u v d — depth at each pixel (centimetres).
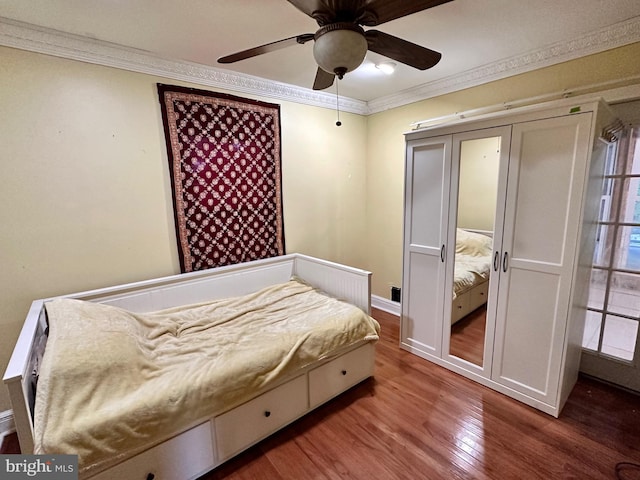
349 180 342
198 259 244
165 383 137
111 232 207
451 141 213
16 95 171
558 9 163
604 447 160
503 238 194
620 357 208
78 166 192
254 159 266
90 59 189
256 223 274
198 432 143
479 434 171
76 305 162
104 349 135
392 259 343
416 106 297
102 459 117
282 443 169
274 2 152
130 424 122
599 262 210
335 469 152
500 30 184
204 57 214
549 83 212
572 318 176
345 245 349
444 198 222
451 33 187
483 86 246
